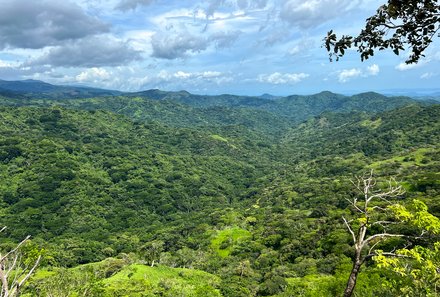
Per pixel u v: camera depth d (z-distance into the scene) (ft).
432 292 43.52
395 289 52.39
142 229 473.26
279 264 284.20
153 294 221.87
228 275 275.59
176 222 490.90
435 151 504.84
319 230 301.02
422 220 38.22
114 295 214.69
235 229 400.06
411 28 22.67
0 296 23.91
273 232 346.54
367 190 40.93
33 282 154.10
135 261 316.60
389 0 21.99
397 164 479.41
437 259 38.22
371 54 24.50
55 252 336.49
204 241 379.35
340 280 98.58
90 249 372.79
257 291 236.02
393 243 140.46
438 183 320.70
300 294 171.32
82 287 176.14
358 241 39.63
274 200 499.10
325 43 25.55
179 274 274.36
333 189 443.32
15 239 396.98
